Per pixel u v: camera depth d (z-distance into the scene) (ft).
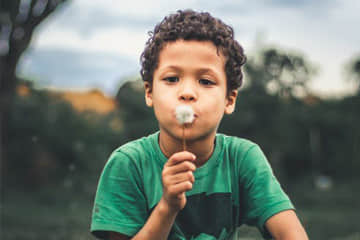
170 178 6.32
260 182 7.64
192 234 7.58
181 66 6.75
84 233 46.11
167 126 6.78
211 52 6.84
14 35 67.26
